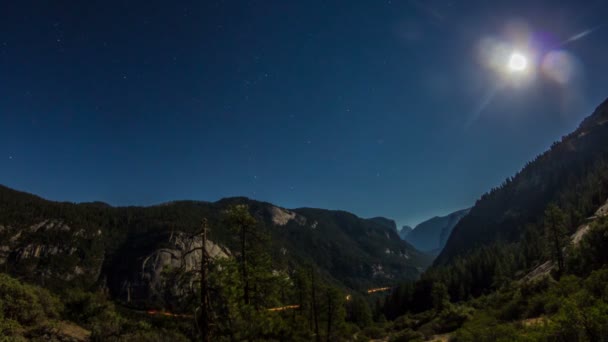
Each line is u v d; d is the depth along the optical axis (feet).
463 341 71.46
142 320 68.33
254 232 71.67
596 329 38.24
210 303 31.94
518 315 91.15
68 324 68.33
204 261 30.86
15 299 56.54
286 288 78.84
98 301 85.66
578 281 83.97
